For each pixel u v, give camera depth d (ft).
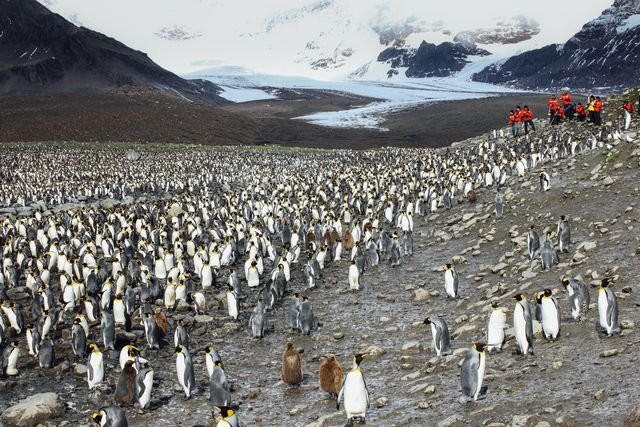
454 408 37.24
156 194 174.60
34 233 105.91
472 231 89.30
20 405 43.29
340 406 42.37
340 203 127.65
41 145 308.81
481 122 511.81
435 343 46.80
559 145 124.77
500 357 43.78
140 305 70.38
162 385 49.67
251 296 75.31
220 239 97.86
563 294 53.62
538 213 84.07
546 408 33.53
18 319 61.46
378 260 84.17
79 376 51.11
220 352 57.41
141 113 463.83
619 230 66.39
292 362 47.47
